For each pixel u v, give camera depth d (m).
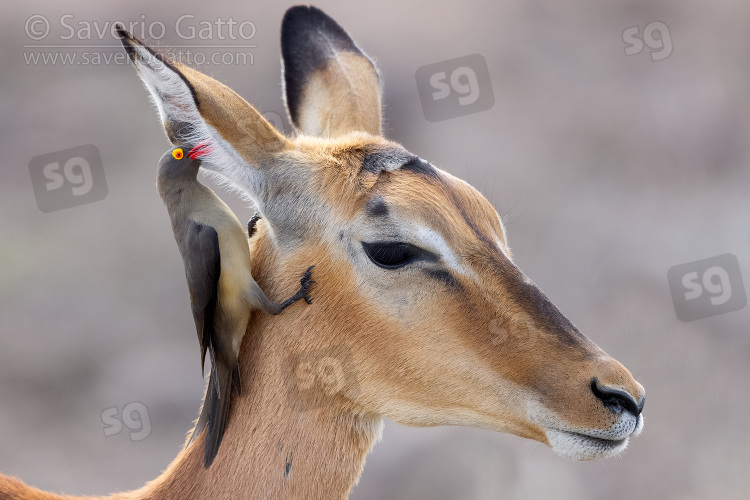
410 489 31.12
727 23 60.69
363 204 13.96
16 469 33.56
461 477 31.84
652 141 52.41
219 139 13.78
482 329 13.78
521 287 13.92
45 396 37.28
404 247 13.80
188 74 13.84
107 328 40.75
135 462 34.59
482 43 58.47
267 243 14.71
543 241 45.19
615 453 13.74
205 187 14.27
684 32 60.00
